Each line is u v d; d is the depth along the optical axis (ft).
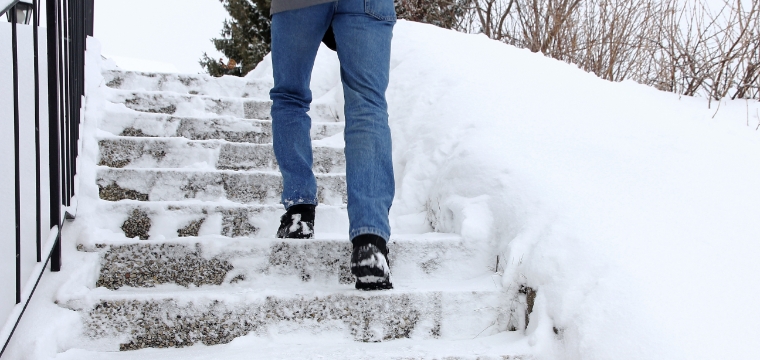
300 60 6.03
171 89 11.98
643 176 6.61
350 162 5.62
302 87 6.23
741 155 7.23
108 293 5.37
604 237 5.70
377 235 5.40
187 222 7.05
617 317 4.99
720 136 7.96
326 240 6.23
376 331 5.65
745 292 5.13
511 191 6.75
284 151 6.21
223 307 5.42
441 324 5.78
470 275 6.46
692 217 5.96
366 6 5.78
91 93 9.95
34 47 5.08
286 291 5.63
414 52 11.61
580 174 6.75
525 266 5.90
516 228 6.35
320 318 5.58
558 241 5.83
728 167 6.86
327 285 6.19
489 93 9.25
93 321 5.18
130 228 6.89
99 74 11.07
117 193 7.77
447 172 7.80
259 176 8.23
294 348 5.13
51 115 5.40
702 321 4.86
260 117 11.29
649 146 7.31
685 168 6.77
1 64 7.11
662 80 13.25
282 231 6.34
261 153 9.12
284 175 6.24
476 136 8.05
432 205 7.86
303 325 5.55
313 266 6.20
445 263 6.51
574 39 15.10
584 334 5.03
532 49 16.25
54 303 5.13
